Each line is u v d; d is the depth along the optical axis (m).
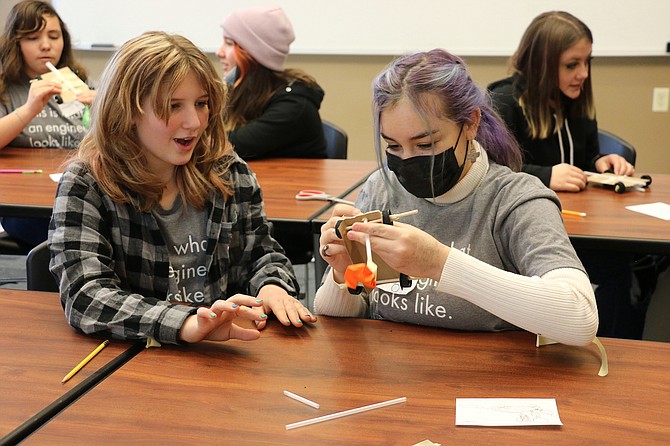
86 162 1.54
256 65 2.99
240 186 1.72
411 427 1.07
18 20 3.03
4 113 3.07
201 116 1.52
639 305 2.47
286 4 4.41
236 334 1.33
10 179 2.52
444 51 1.37
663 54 3.96
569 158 2.69
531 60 2.58
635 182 2.44
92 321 1.37
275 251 1.75
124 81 1.46
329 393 1.17
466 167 1.43
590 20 4.02
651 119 4.11
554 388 1.17
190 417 1.10
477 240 1.44
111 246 1.55
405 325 1.45
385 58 4.37
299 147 3.05
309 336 1.39
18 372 1.23
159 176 1.59
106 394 1.16
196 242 1.65
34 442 1.03
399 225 1.25
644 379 1.20
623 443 1.02
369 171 2.76
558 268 1.28
